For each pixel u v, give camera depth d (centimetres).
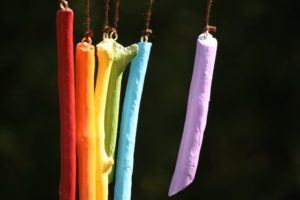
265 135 989
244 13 975
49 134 977
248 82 982
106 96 430
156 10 962
